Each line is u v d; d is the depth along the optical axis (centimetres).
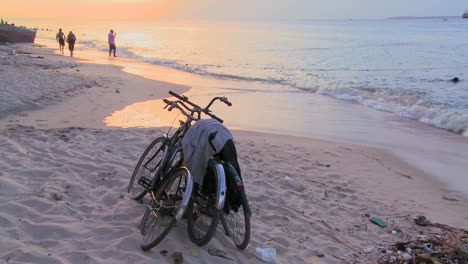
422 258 438
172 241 419
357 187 692
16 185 520
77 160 653
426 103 1582
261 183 650
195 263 388
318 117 1312
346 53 4109
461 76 2467
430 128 1202
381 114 1385
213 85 1925
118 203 506
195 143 407
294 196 616
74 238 409
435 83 2181
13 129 840
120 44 5219
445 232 521
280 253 437
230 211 444
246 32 9819
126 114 1130
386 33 8544
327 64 3186
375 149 952
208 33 9375
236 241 435
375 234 511
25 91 1252
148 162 520
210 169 406
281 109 1428
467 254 450
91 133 857
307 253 444
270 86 1991
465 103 1587
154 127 985
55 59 2573
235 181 397
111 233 425
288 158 828
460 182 743
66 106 1159
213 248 421
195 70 2619
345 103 1585
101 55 3281
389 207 609
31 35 4159
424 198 661
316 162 813
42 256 365
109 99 1312
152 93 1505
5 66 1819
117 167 634
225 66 2947
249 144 918
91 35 8156
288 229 500
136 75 2050
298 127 1167
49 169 596
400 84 2142
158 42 5853
